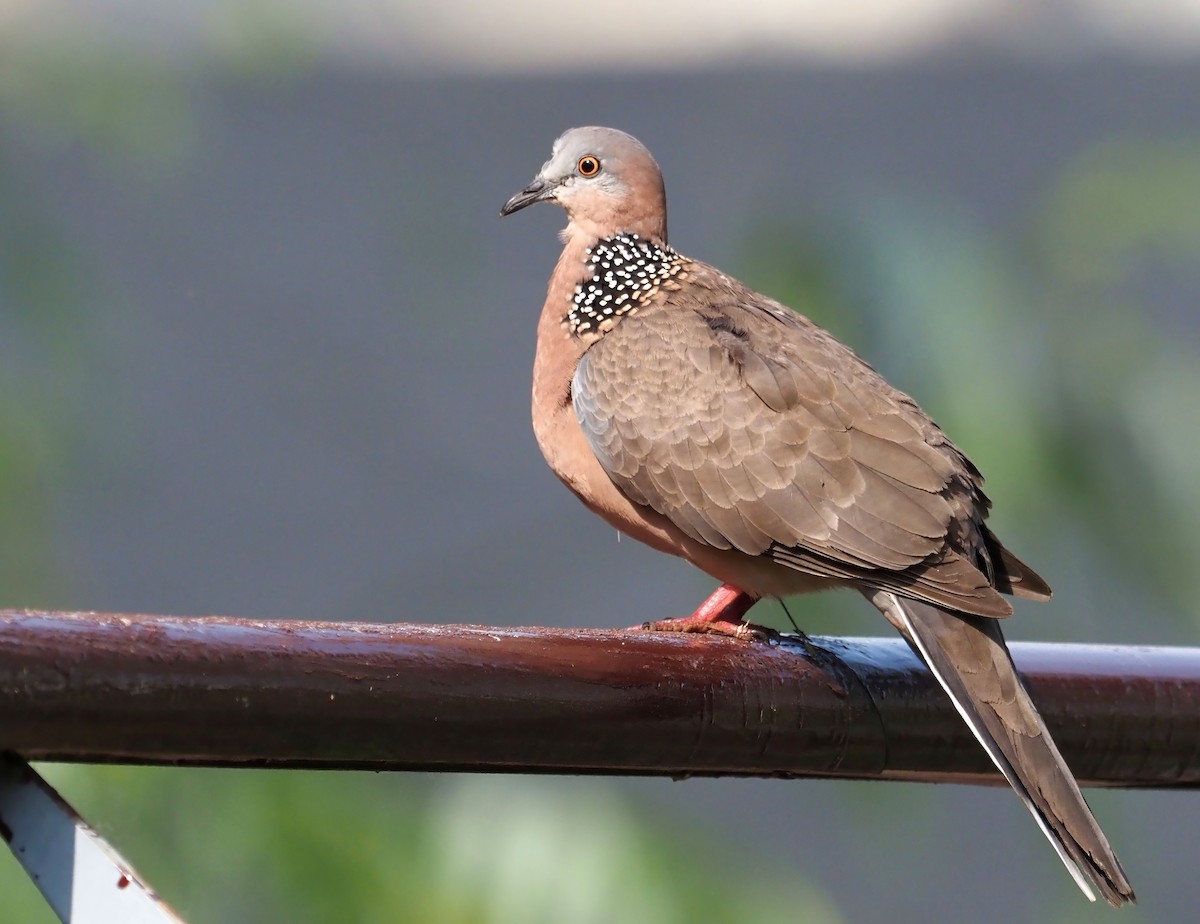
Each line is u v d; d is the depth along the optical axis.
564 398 9.05
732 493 8.34
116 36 12.24
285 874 7.99
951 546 7.87
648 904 7.68
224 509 20.95
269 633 5.09
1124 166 10.91
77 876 4.70
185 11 12.51
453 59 29.30
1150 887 17.81
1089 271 10.72
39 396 11.35
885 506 8.04
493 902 7.80
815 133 27.00
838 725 6.27
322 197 23.91
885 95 27.84
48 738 4.75
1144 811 18.92
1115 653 6.87
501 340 23.25
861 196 10.45
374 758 5.27
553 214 25.28
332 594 19.89
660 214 9.60
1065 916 11.48
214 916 8.14
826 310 10.19
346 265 23.20
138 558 19.92
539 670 5.51
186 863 8.10
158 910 4.57
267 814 8.09
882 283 10.11
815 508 8.16
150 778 8.18
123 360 12.34
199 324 22.48
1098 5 30.66
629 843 7.77
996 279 10.27
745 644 6.20
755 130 26.84
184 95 12.39
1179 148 10.99
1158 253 11.09
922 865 16.70
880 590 8.02
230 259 22.88
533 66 29.52
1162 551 10.16
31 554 10.77
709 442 8.41
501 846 7.85
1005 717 6.55
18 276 11.58
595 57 30.31
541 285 23.91
